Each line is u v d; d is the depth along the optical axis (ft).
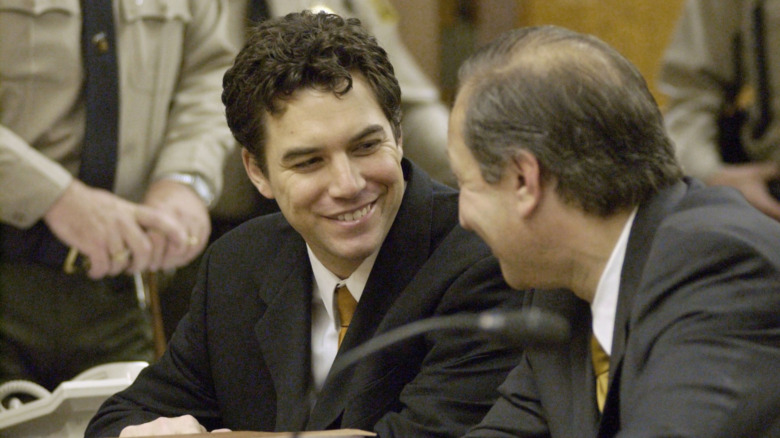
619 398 15.23
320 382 20.85
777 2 32.60
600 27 47.93
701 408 13.53
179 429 20.10
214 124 32.83
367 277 20.49
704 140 34.53
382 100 19.29
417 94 36.06
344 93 18.84
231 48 33.47
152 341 32.24
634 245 15.12
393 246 20.18
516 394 17.71
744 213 14.90
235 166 33.12
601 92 14.73
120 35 31.94
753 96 33.60
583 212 15.10
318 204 19.36
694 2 34.94
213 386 22.29
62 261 31.24
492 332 14.42
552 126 14.75
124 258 31.35
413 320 19.67
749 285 14.06
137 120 32.24
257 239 22.25
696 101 34.88
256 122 19.52
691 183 15.69
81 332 31.60
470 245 19.88
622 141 14.82
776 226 14.79
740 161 34.22
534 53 15.08
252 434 17.42
